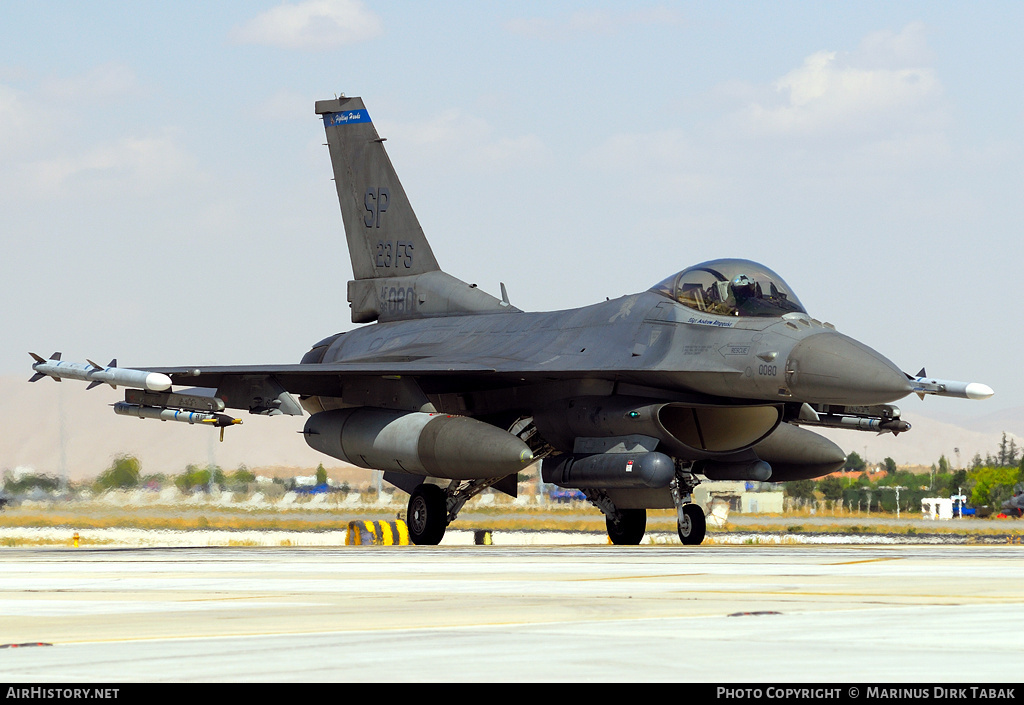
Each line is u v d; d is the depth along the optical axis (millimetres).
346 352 83312
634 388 64000
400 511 116562
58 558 49719
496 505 122438
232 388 70438
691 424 67812
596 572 37688
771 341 59062
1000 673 16031
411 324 81375
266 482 121125
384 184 85812
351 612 24891
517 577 35531
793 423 68125
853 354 57344
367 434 67562
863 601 26625
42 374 68625
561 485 66312
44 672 16609
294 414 70062
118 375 64000
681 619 22891
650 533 99312
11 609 26094
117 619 23766
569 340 67688
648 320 64000
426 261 83625
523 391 69312
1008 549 56781
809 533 101000
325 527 106750
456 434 63156
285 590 31078
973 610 24328
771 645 18875
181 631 21578
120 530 100812
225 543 94500
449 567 41000
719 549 56438
